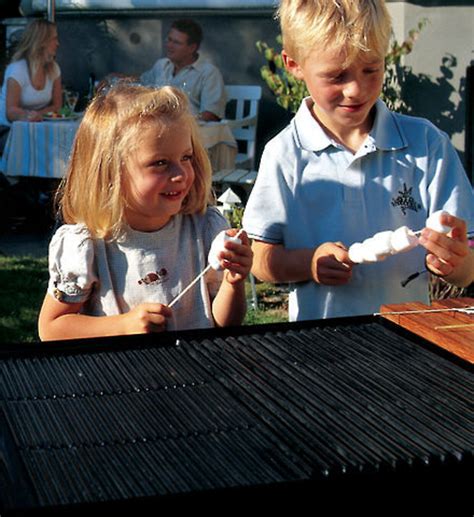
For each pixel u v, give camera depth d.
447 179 2.61
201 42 8.45
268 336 1.88
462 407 1.53
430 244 2.17
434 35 6.54
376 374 1.67
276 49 8.38
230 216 5.70
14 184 7.90
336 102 2.38
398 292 2.59
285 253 2.55
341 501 1.28
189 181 2.31
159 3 8.29
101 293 2.39
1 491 1.24
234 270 2.17
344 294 2.58
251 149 8.08
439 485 1.31
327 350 1.79
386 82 6.61
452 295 4.93
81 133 2.36
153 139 2.23
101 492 1.23
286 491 1.25
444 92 6.61
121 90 2.36
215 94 7.72
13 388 1.61
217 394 1.58
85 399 1.56
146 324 2.08
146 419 1.47
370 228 2.60
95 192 2.31
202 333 1.88
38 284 6.16
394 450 1.36
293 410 1.50
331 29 2.27
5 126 7.74
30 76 7.86
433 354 1.78
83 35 8.84
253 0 8.09
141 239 2.39
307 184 2.62
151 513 1.20
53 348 1.80
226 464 1.31
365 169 2.60
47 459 1.34
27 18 9.05
